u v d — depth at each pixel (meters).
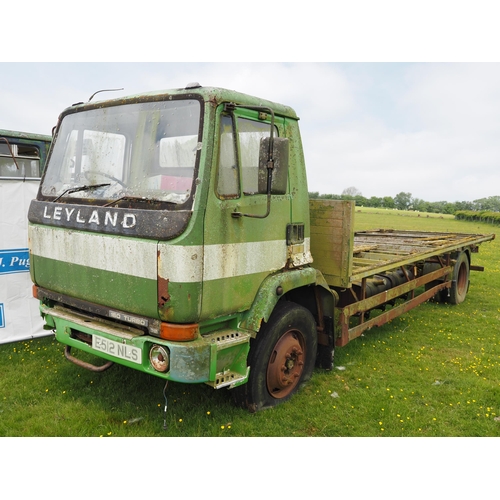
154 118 3.64
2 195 5.77
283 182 3.47
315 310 5.02
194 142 3.38
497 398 4.72
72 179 4.14
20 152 7.14
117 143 3.85
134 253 3.43
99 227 3.66
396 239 9.48
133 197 3.57
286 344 4.34
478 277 12.41
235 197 3.62
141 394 4.51
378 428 4.09
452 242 8.80
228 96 3.52
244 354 3.82
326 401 4.53
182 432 3.87
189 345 3.30
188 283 3.27
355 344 6.38
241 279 3.73
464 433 4.07
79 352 5.61
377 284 6.45
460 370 5.51
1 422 3.95
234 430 3.88
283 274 4.16
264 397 4.21
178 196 3.37
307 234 4.54
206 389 4.59
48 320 4.27
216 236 3.44
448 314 8.16
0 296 5.84
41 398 4.43
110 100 3.99
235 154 3.61
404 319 7.75
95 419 4.00
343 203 4.84
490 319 7.92
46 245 4.17
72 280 3.95
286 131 4.26
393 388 4.95
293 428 4.02
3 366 5.20
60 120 4.44
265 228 3.94
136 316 3.52
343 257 4.89
